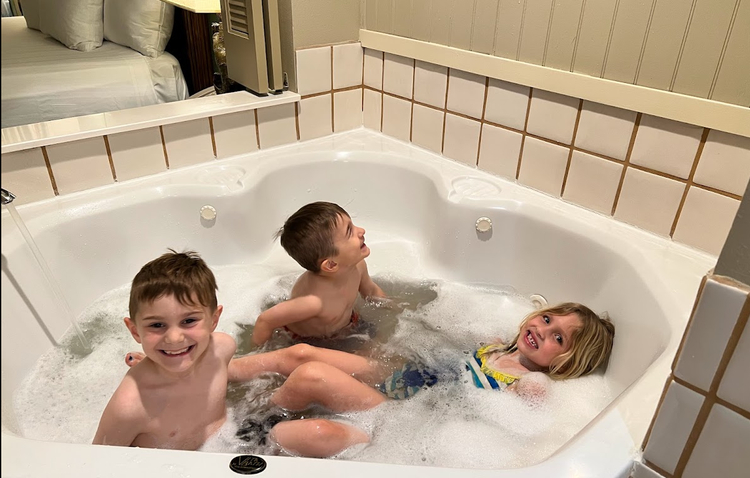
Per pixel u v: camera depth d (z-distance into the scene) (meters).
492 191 1.36
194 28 2.31
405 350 1.18
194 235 1.39
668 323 0.91
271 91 1.55
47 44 2.39
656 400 0.72
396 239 1.55
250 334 1.22
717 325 0.50
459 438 0.94
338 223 1.14
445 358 1.16
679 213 1.09
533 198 1.31
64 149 1.23
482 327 1.26
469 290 1.38
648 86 1.05
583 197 1.25
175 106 1.44
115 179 1.33
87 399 1.02
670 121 1.04
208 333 0.88
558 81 1.18
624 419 0.68
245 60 1.53
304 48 1.53
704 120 0.98
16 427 0.90
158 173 1.39
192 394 0.91
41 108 1.98
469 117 1.42
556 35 1.17
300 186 1.53
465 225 1.36
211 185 1.37
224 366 0.97
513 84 1.29
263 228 1.48
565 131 1.22
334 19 1.56
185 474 0.60
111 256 1.29
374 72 1.64
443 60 1.41
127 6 2.30
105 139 1.28
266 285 1.38
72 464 0.61
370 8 1.58
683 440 0.57
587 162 1.21
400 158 1.52
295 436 0.88
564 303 1.14
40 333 1.07
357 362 1.07
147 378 0.88
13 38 2.44
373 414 0.99
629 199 1.16
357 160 1.54
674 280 1.00
